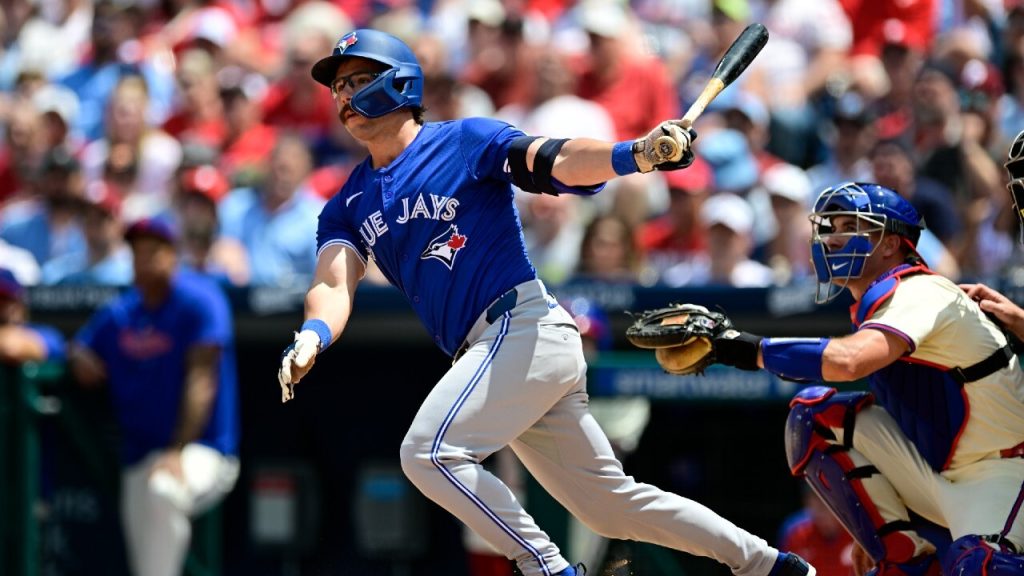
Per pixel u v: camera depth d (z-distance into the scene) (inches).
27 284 1291.8
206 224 1381.6
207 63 1627.7
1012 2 1493.6
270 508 1228.5
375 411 1210.6
